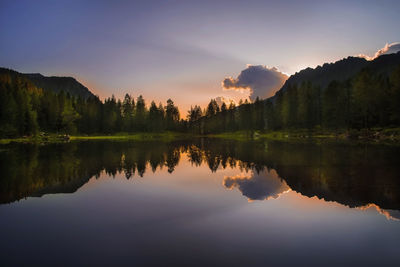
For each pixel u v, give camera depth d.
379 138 53.47
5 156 29.67
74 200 11.98
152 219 9.34
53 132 99.62
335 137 65.19
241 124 135.75
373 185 14.16
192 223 8.91
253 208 10.59
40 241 7.48
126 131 123.75
